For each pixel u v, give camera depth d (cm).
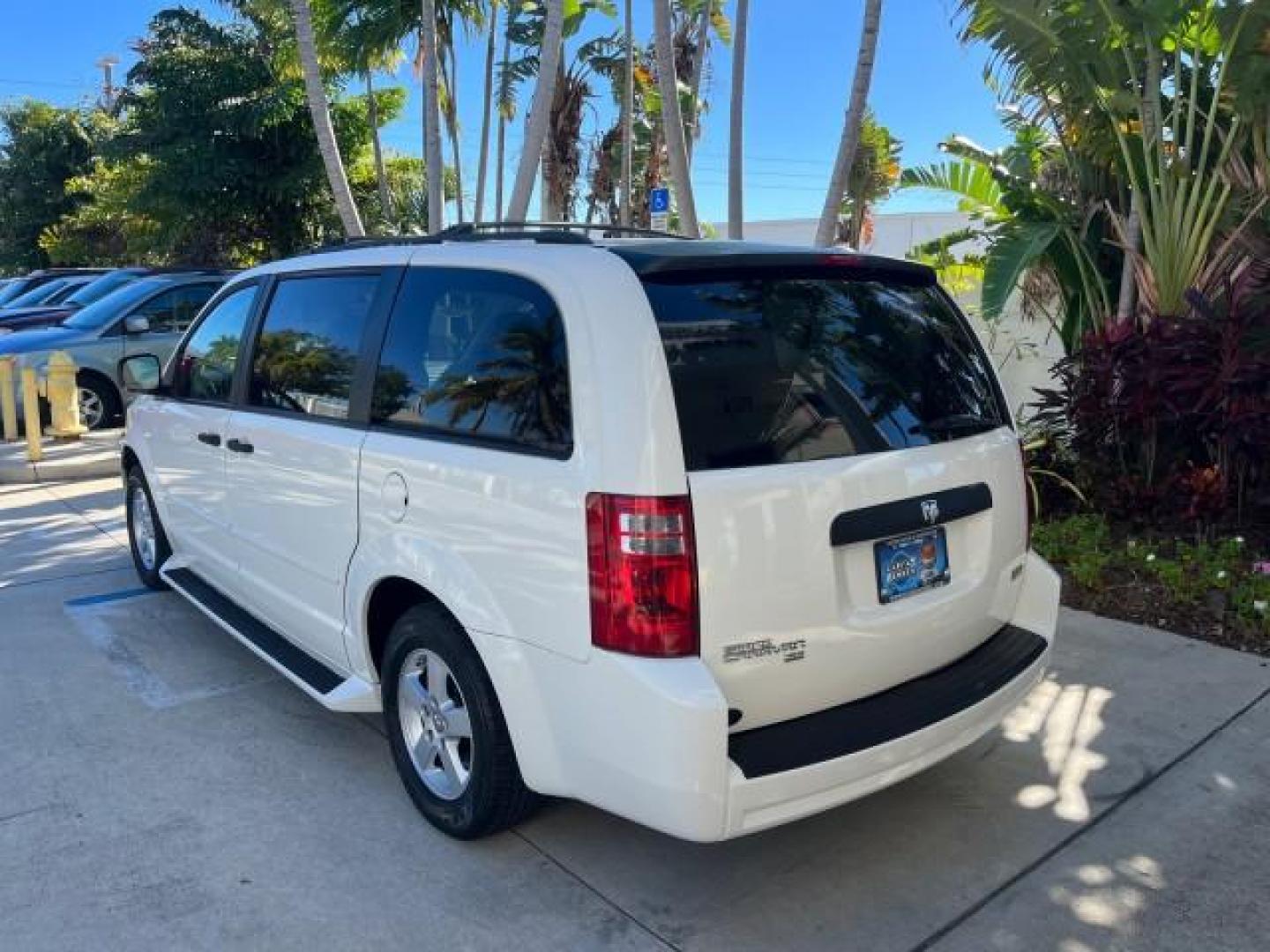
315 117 946
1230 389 562
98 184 2817
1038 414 711
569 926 294
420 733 347
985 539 334
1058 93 719
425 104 968
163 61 2014
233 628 457
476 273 326
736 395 278
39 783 375
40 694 456
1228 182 648
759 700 276
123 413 1173
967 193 898
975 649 339
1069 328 802
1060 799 362
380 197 2088
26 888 310
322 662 407
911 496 303
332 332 392
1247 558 581
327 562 377
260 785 374
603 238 341
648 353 269
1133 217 681
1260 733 406
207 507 483
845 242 2750
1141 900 305
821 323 308
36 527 764
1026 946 286
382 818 351
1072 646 497
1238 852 328
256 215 2205
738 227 892
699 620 262
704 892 310
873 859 327
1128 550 586
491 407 307
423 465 321
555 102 1598
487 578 299
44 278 1841
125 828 344
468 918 297
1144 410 601
